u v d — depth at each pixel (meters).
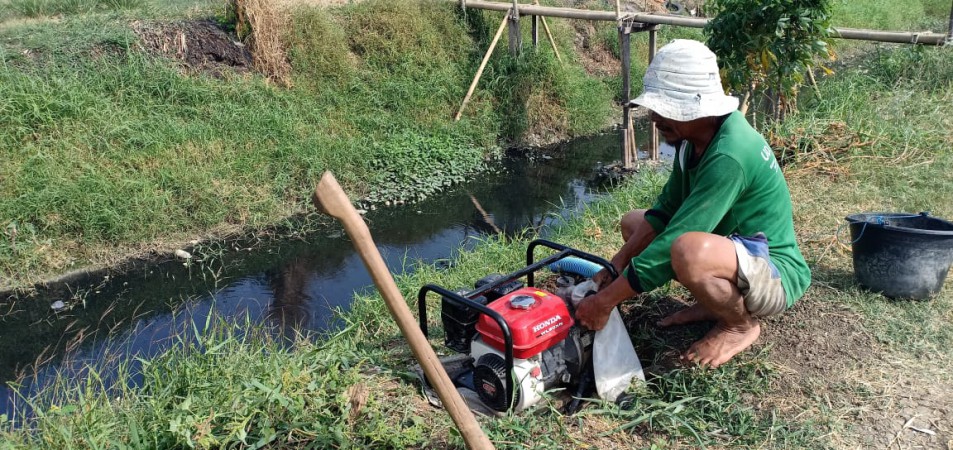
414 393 3.15
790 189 5.44
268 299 5.90
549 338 2.88
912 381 3.03
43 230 6.59
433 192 8.62
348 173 8.43
